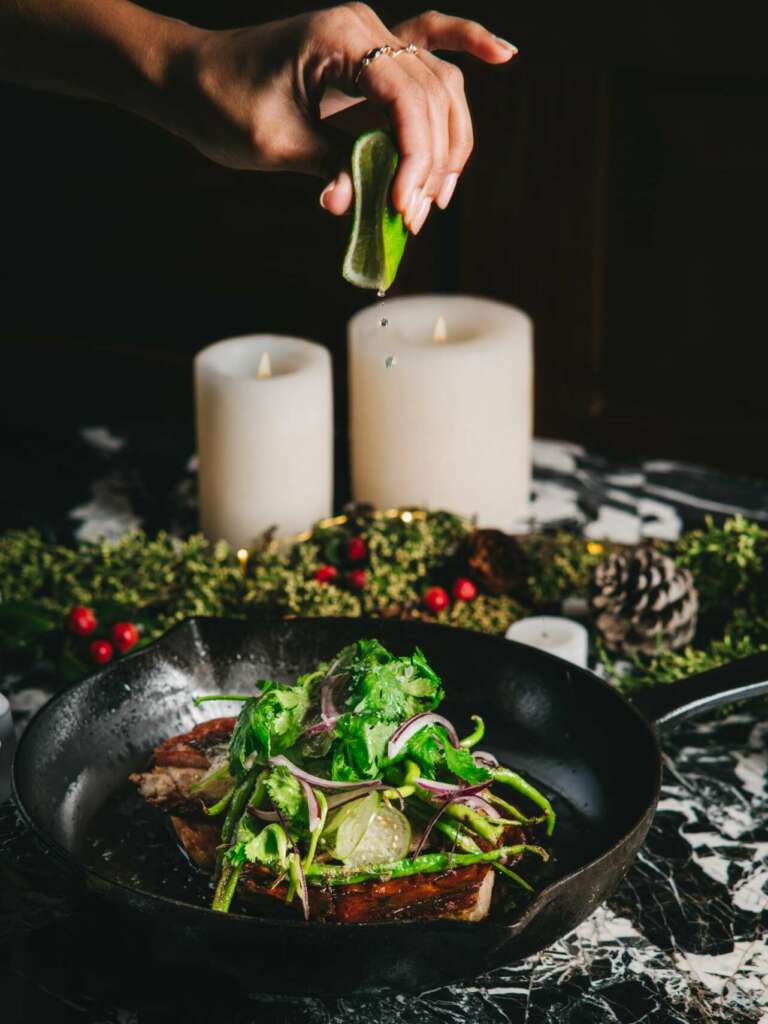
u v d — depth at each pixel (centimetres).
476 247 125
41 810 76
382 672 72
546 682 82
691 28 116
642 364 128
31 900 79
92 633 94
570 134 120
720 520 109
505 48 79
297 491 104
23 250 142
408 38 80
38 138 137
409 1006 73
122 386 143
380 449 106
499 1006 73
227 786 77
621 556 95
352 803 72
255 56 80
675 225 122
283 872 71
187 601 96
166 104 84
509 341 105
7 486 116
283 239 133
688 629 93
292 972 68
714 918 77
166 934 68
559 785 80
